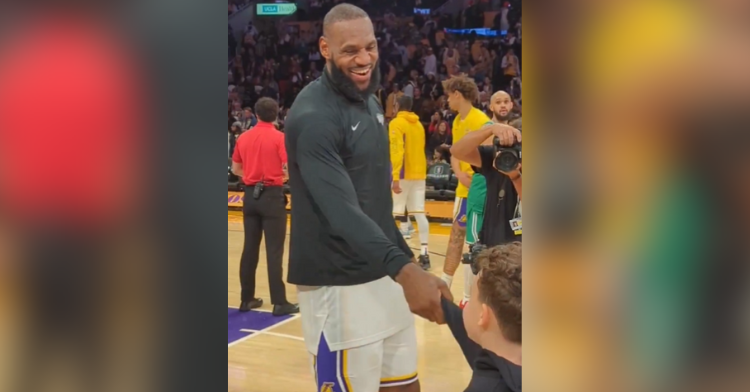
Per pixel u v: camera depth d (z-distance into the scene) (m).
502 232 1.61
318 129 1.39
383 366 1.52
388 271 1.43
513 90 4.82
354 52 1.39
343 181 1.39
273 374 2.19
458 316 1.36
